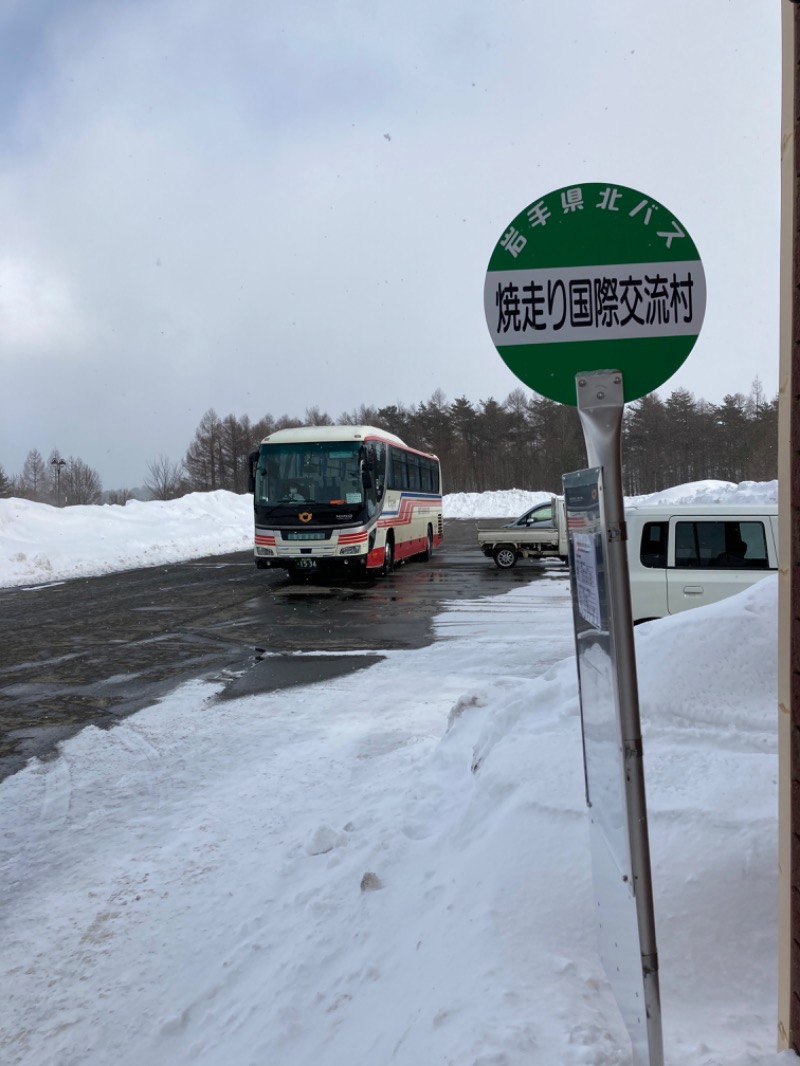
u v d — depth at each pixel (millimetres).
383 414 99375
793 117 2271
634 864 2324
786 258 2324
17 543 29688
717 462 84500
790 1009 2387
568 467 89938
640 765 2322
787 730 2383
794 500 2281
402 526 24047
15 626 15297
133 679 10641
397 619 14805
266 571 24516
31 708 9375
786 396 2340
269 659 11609
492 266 2588
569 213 2572
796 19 2240
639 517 9391
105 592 20328
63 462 75375
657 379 2549
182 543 34500
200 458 88000
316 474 20391
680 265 2547
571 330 2568
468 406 96875
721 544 9195
